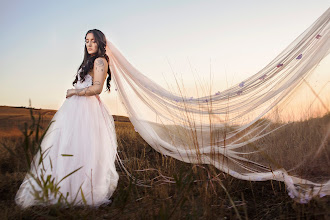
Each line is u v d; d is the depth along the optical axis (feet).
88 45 10.37
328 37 9.02
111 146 10.71
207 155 11.32
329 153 9.00
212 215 7.67
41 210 8.18
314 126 9.30
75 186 9.02
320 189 8.07
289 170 9.52
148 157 15.16
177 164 12.96
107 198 9.57
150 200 9.05
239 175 10.23
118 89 12.10
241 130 10.81
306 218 7.35
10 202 9.05
